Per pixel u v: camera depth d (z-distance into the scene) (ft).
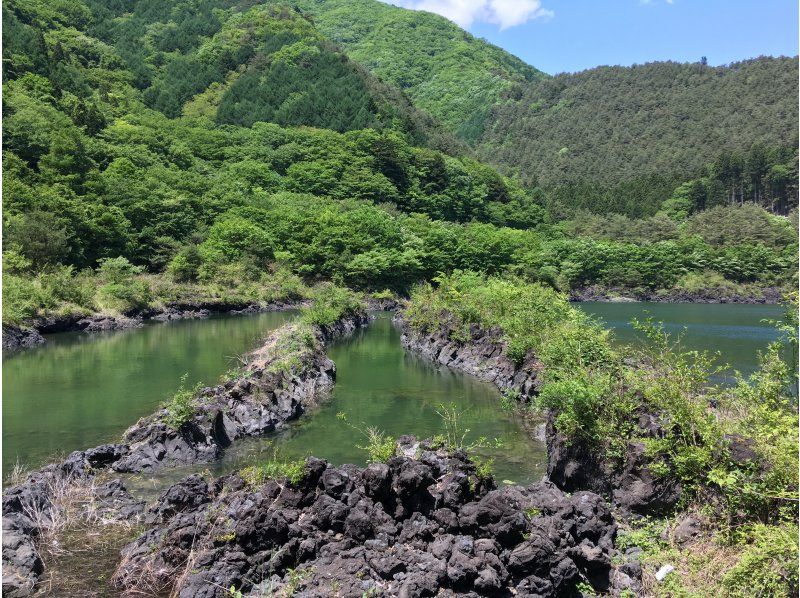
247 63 503.61
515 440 51.31
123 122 324.60
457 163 399.85
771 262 294.87
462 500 30.07
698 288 281.13
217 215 250.98
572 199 491.31
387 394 69.10
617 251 305.94
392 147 358.43
